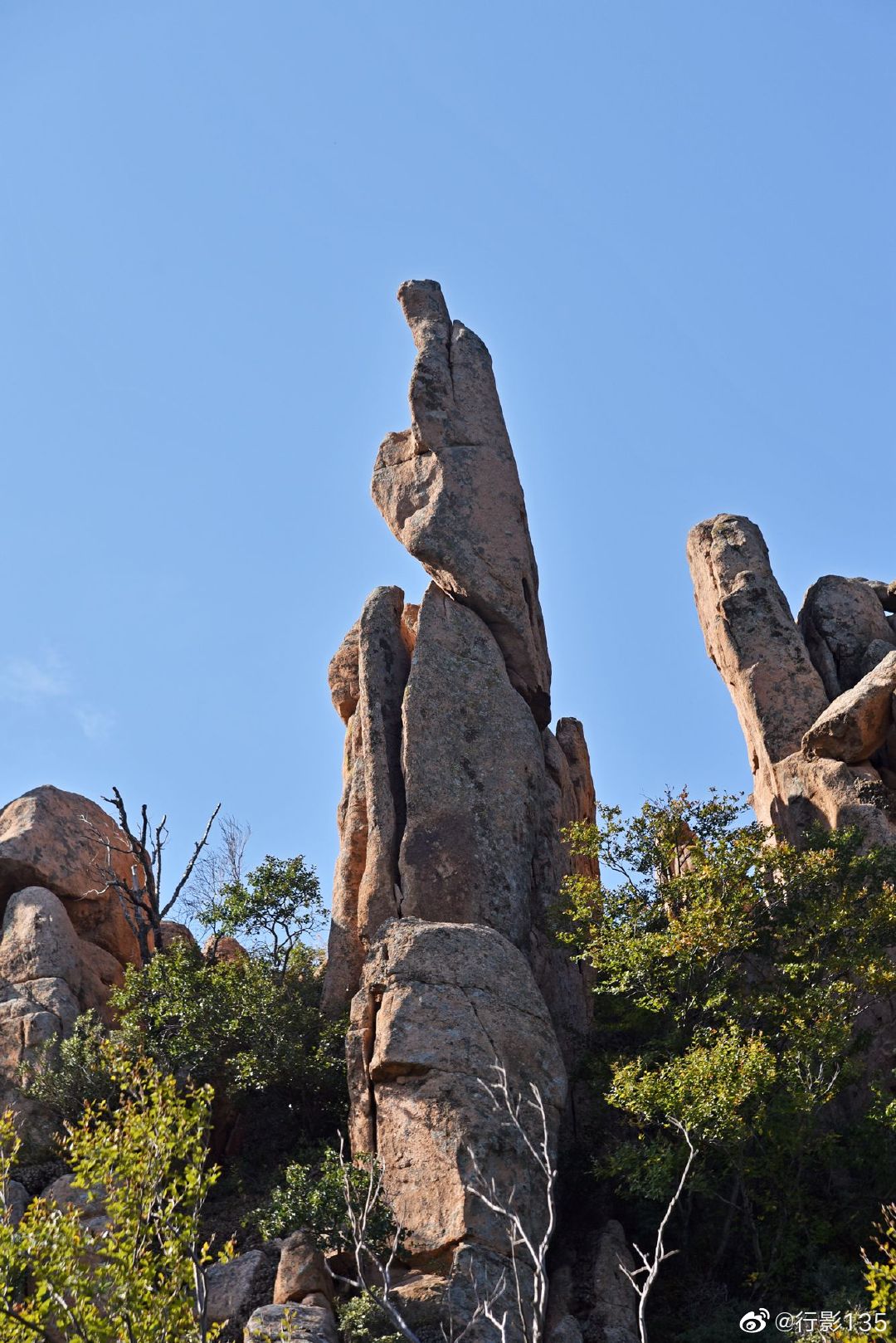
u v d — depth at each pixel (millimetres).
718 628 54094
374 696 47344
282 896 45344
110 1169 24828
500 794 45500
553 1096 36750
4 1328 23266
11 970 45000
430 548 49156
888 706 48500
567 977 44688
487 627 48812
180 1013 41688
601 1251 35625
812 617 54531
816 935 39531
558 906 43719
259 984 42281
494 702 47125
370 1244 33219
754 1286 34312
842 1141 37312
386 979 37938
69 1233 24078
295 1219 34125
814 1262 34688
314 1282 31766
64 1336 26047
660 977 39219
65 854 49750
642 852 42062
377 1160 35500
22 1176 38938
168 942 51812
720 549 55094
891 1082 40281
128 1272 23625
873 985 38969
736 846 40875
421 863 43906
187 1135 25594
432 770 45469
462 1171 34062
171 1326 23344
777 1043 37875
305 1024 42031
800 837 47969
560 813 47781
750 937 39375
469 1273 32312
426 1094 35656
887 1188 35844
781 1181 35750
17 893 47562
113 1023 45156
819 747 48656
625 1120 38406
